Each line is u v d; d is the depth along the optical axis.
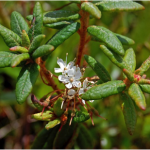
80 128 0.37
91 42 0.48
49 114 0.32
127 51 0.33
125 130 0.46
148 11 0.50
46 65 0.46
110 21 0.53
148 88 0.31
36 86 0.45
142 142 0.46
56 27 0.33
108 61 0.49
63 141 0.35
